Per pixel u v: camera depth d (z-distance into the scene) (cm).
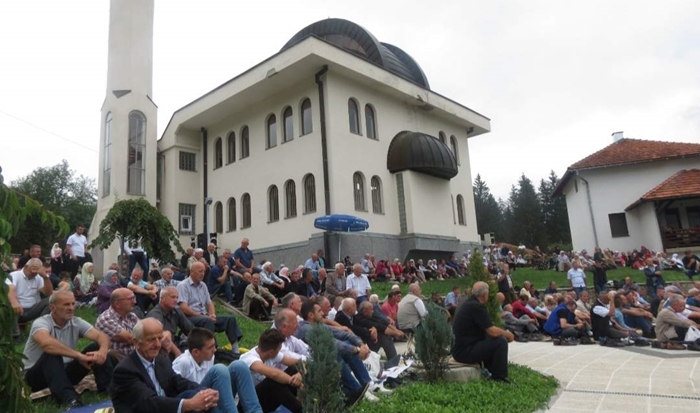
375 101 2367
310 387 435
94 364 600
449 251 2400
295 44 2078
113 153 2464
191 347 551
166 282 1057
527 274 2472
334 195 2041
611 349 1094
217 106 2481
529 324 1325
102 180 2545
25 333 880
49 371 557
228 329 842
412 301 1052
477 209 7900
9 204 277
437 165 2311
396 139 2405
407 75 2791
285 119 2345
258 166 2425
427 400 597
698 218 2861
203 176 2731
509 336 727
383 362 830
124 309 636
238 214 2500
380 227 2209
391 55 2812
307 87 2231
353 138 2194
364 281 1365
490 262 2522
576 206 3266
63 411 529
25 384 278
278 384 543
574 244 3272
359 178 2206
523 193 7469
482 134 3109
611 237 3050
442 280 2095
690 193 2684
